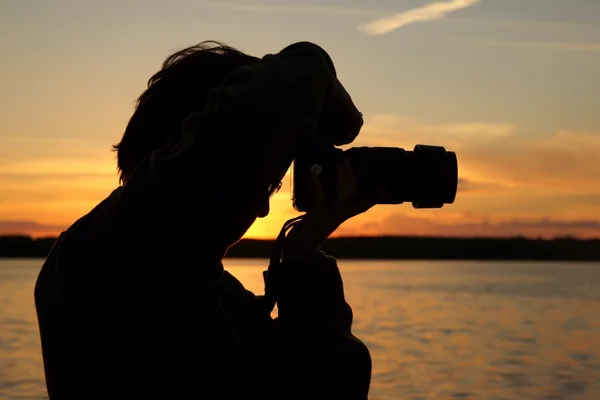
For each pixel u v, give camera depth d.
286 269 1.44
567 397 10.44
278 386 1.42
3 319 18.41
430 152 1.41
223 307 1.42
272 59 1.26
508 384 11.27
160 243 1.18
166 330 1.24
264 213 1.23
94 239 1.28
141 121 1.37
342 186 1.37
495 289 34.72
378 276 50.62
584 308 24.12
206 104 1.23
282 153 1.21
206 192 1.16
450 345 15.20
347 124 1.42
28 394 9.73
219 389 1.28
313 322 1.43
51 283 1.32
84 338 1.25
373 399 10.04
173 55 1.40
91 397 1.25
